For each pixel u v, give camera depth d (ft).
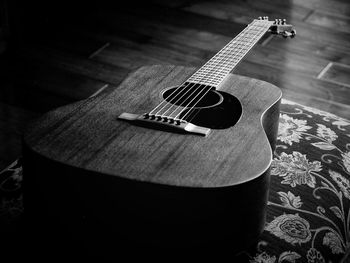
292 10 6.54
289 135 4.09
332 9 6.61
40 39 5.70
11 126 4.54
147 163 2.76
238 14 6.40
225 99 3.41
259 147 2.91
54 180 2.79
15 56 5.43
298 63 5.59
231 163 2.79
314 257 3.18
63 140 2.89
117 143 2.88
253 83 3.51
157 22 6.15
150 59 5.54
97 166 2.71
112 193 2.70
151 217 2.71
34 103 4.83
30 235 3.15
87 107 3.16
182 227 2.72
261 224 2.97
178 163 2.77
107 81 5.19
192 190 2.63
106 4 6.39
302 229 3.32
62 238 2.93
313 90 5.21
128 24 6.07
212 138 2.95
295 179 3.69
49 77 5.17
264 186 2.83
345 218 3.51
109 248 2.85
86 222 2.82
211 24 6.18
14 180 3.63
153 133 2.97
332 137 4.13
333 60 5.69
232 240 2.83
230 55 3.74
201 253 2.80
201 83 3.40
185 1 6.60
